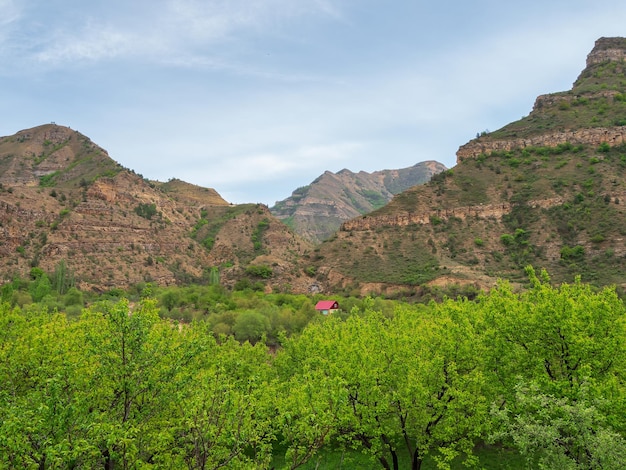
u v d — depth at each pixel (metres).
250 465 17.42
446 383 27.17
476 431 25.52
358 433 27.70
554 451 17.25
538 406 19.08
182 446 17.88
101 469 15.80
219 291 128.75
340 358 29.81
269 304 104.44
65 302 97.38
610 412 20.91
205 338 21.59
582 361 24.25
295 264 147.62
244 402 16.91
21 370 20.02
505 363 27.83
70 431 14.30
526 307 28.44
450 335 29.17
